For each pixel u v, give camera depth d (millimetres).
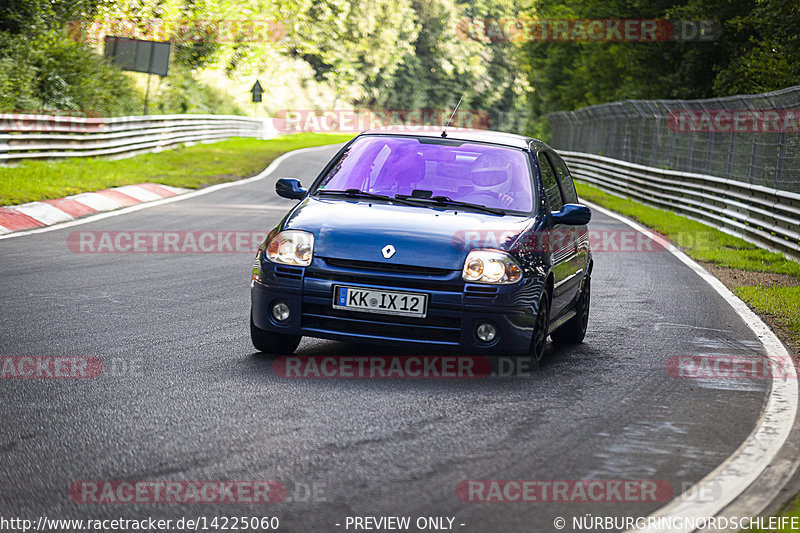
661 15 147625
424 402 21109
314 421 19266
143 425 18672
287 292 24109
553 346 29359
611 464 17344
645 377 25047
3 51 100250
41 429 18188
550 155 30266
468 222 24812
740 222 68188
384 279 23562
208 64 164500
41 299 32562
